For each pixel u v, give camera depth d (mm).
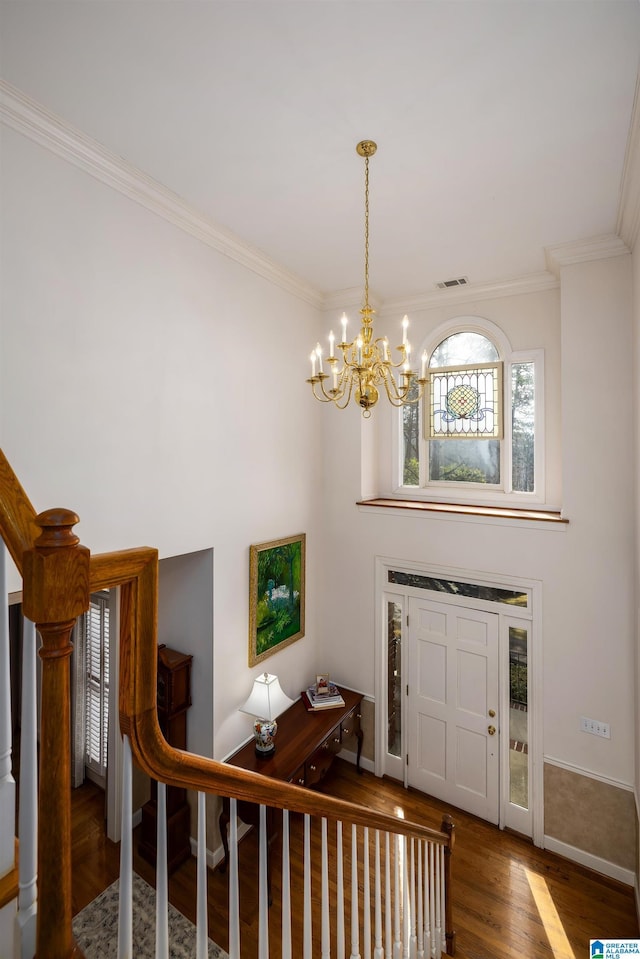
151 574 915
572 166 2850
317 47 2057
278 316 4461
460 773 4551
